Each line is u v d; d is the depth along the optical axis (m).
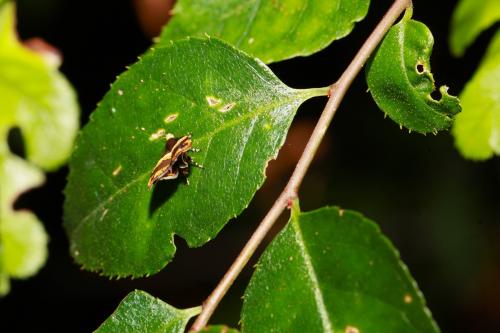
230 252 0.45
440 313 0.40
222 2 0.23
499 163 0.37
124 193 0.22
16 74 0.27
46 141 0.27
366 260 0.21
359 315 0.21
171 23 0.23
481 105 0.25
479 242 0.39
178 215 0.22
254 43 0.23
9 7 0.27
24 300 0.45
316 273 0.21
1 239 0.26
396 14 0.21
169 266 0.46
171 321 0.21
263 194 0.43
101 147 0.22
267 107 0.22
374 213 0.40
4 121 0.27
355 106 0.40
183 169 0.22
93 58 0.37
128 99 0.22
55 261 0.44
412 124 0.21
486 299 0.39
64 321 0.45
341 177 0.41
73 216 0.23
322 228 0.21
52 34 0.36
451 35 0.26
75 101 0.27
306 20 0.22
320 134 0.21
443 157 0.38
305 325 0.21
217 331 0.21
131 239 0.22
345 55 0.36
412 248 0.40
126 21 0.36
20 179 0.27
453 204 0.39
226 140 0.22
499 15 0.26
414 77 0.21
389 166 0.40
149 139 0.22
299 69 0.37
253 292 0.21
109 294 0.46
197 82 0.22
